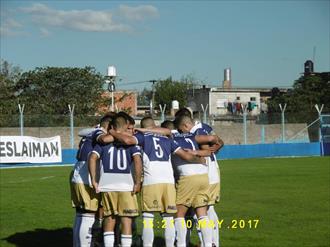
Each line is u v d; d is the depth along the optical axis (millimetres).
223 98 86438
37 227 11781
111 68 29141
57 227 11781
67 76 59500
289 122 43406
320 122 41938
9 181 22312
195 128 9234
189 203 8852
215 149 9180
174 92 92062
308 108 70875
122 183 8203
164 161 8648
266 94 92375
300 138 43156
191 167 8828
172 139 8844
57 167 31094
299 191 17828
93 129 8938
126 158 8227
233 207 14242
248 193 17312
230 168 28203
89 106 59406
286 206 14414
